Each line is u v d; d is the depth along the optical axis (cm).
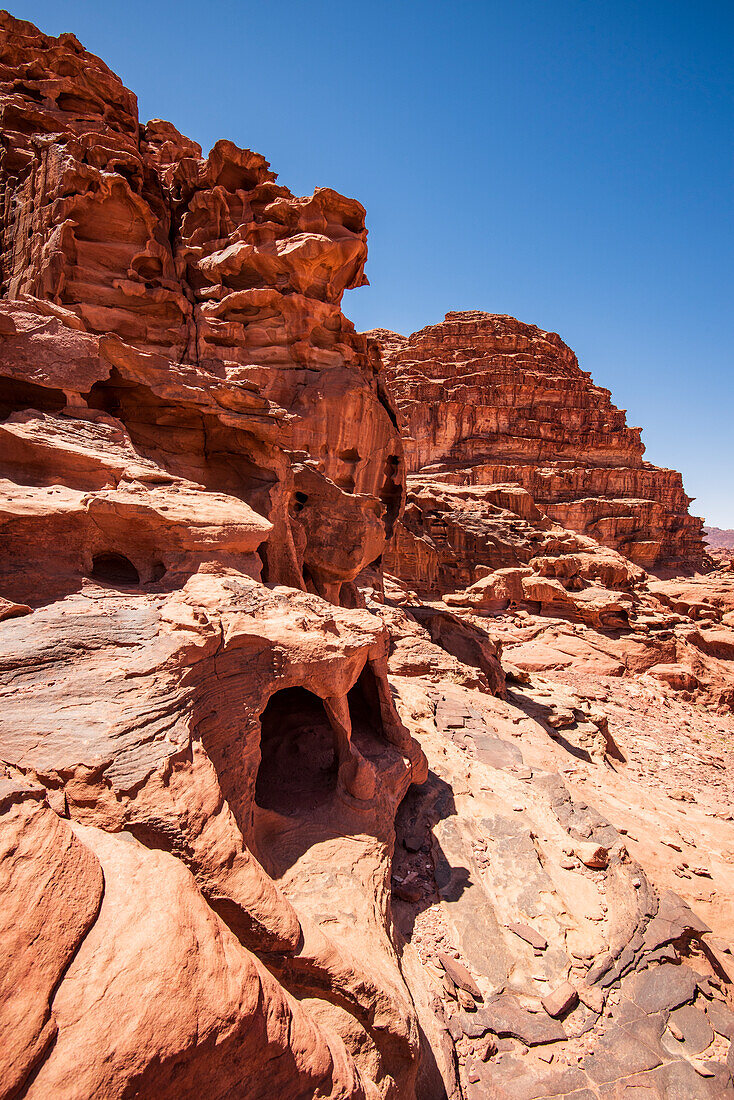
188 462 1427
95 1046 291
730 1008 750
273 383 1841
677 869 1130
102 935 345
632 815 1349
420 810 1043
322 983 513
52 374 1076
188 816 497
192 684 637
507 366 7469
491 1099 586
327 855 746
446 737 1430
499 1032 660
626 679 3145
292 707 1125
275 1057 368
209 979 355
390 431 2181
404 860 918
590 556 4425
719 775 2027
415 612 2564
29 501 789
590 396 7631
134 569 957
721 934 959
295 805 843
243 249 1853
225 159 1936
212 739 645
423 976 700
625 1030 678
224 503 1080
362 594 2211
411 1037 534
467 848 961
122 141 1895
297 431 1809
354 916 654
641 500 6750
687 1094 611
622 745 2180
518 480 6450
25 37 1967
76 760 485
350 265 2077
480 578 4362
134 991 322
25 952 307
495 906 847
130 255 1728
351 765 873
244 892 490
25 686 552
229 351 1881
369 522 1833
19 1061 268
